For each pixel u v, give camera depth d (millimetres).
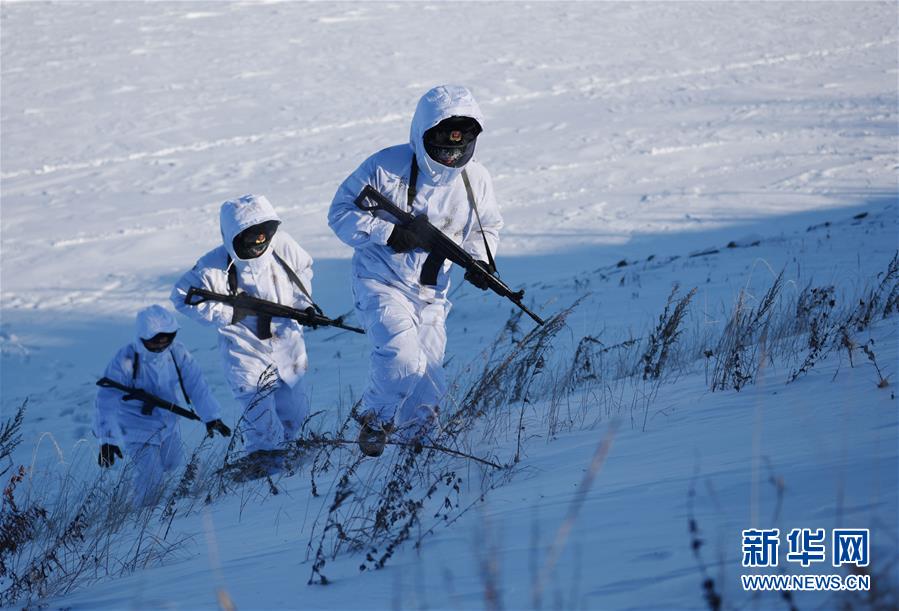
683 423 11719
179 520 14062
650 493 8078
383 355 14617
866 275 29781
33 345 42125
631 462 10039
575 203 62094
